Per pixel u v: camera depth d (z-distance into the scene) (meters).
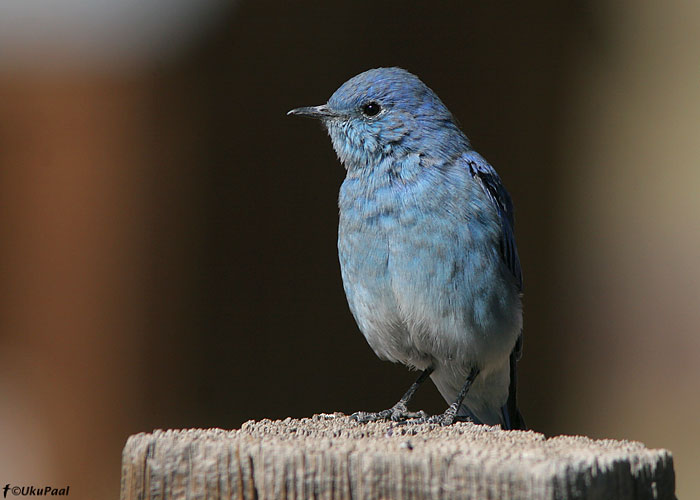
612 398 15.27
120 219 13.94
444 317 8.84
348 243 9.16
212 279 14.12
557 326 15.30
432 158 9.01
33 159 13.83
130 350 13.96
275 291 14.22
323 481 5.37
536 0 15.01
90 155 13.92
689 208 15.48
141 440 5.70
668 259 15.48
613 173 15.56
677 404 15.09
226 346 14.09
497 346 9.16
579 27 15.38
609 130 15.54
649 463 5.36
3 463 13.42
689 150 15.58
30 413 13.73
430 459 5.27
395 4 14.59
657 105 15.62
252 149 14.23
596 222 15.45
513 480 5.13
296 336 14.22
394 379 14.21
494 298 8.97
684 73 15.71
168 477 5.55
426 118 9.14
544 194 15.17
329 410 14.06
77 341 13.88
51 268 13.91
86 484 13.56
